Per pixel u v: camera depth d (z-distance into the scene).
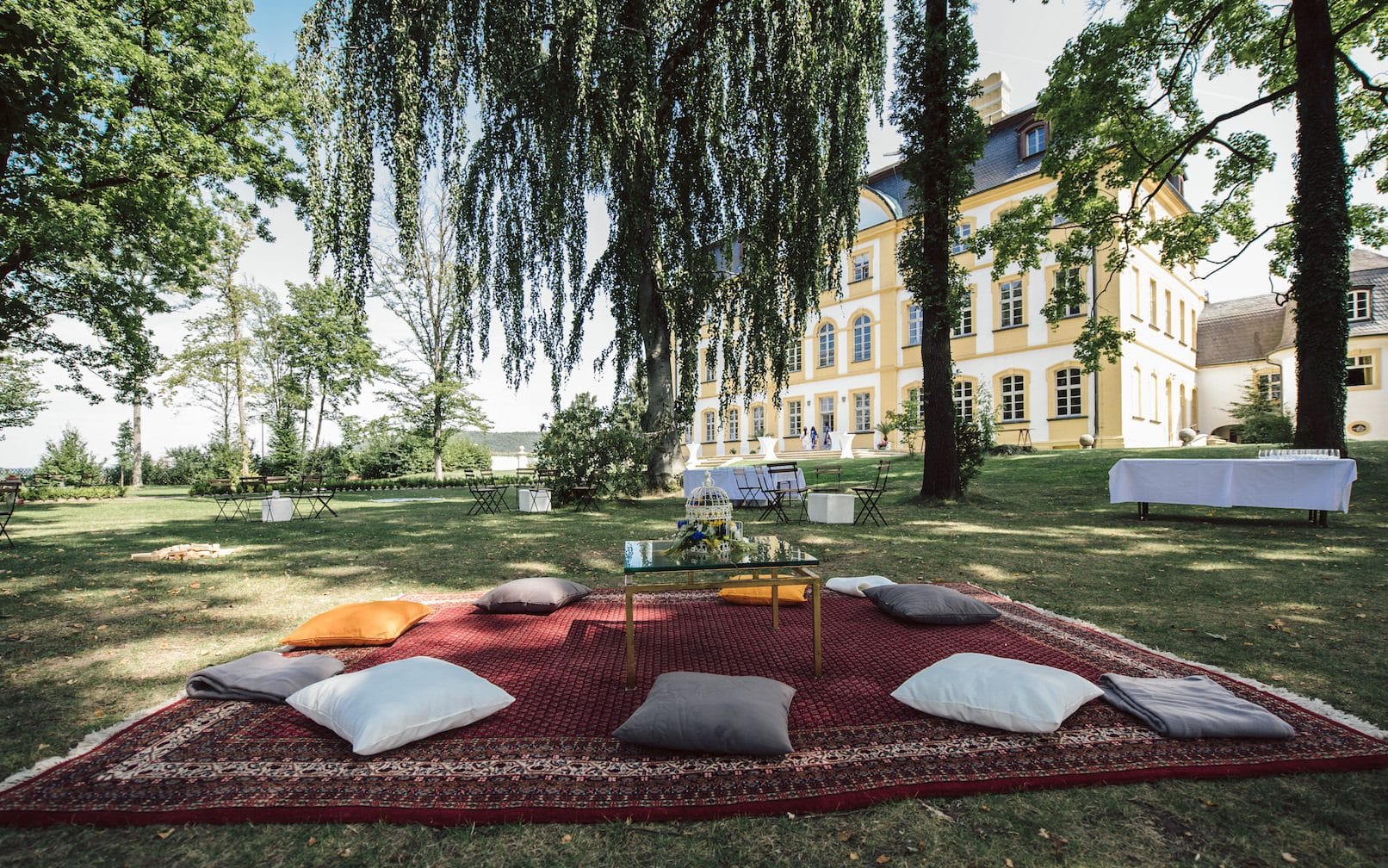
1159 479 7.76
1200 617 3.79
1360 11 10.62
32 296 12.92
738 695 2.30
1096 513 8.57
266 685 2.65
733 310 10.92
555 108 8.04
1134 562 5.45
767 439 26.31
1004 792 1.90
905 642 3.35
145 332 14.41
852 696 2.64
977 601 3.76
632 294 10.66
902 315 24.36
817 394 27.66
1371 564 5.06
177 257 13.26
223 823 1.77
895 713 2.46
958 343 23.00
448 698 2.35
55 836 1.71
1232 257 12.40
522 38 7.59
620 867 1.57
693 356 11.26
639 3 8.34
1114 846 1.64
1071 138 11.81
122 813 1.79
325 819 1.78
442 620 3.96
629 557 3.13
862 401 25.92
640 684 2.83
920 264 9.39
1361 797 1.85
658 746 2.15
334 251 6.88
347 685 2.40
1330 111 8.23
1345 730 2.25
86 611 4.32
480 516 10.72
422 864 1.59
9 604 4.51
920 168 9.04
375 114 6.96
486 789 1.92
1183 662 2.97
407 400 22.97
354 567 5.92
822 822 1.76
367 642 3.42
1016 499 9.98
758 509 10.88
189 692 2.68
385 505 13.73
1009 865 1.57
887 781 1.94
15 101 4.25
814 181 8.43
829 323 27.19
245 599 4.64
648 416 13.53
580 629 3.72
